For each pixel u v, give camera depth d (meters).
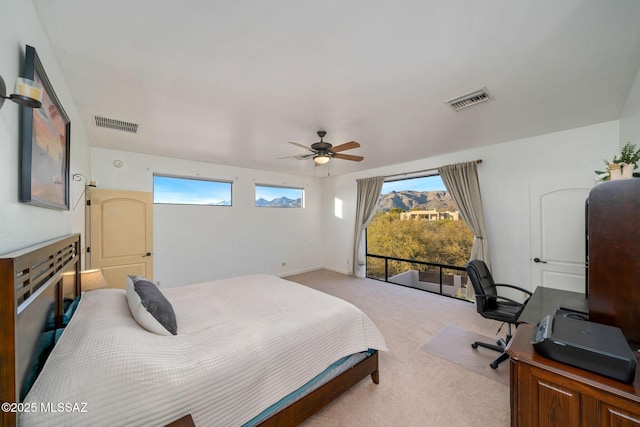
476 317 3.43
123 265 3.77
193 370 1.19
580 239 3.08
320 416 1.73
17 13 1.05
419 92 2.12
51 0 1.19
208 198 4.86
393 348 2.62
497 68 1.79
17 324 0.81
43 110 1.31
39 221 1.32
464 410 1.78
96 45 1.52
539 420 1.09
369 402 1.86
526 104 2.38
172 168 4.35
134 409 1.00
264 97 2.19
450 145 3.74
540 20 1.34
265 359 1.43
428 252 4.71
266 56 1.65
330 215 6.50
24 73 1.08
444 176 4.18
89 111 2.45
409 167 4.82
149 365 1.12
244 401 1.30
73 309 1.64
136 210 3.91
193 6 1.25
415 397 1.91
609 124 2.86
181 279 4.47
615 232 1.25
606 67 1.78
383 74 1.85
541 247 3.35
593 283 1.30
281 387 1.46
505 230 3.66
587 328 1.17
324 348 1.74
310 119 2.67
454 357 2.45
